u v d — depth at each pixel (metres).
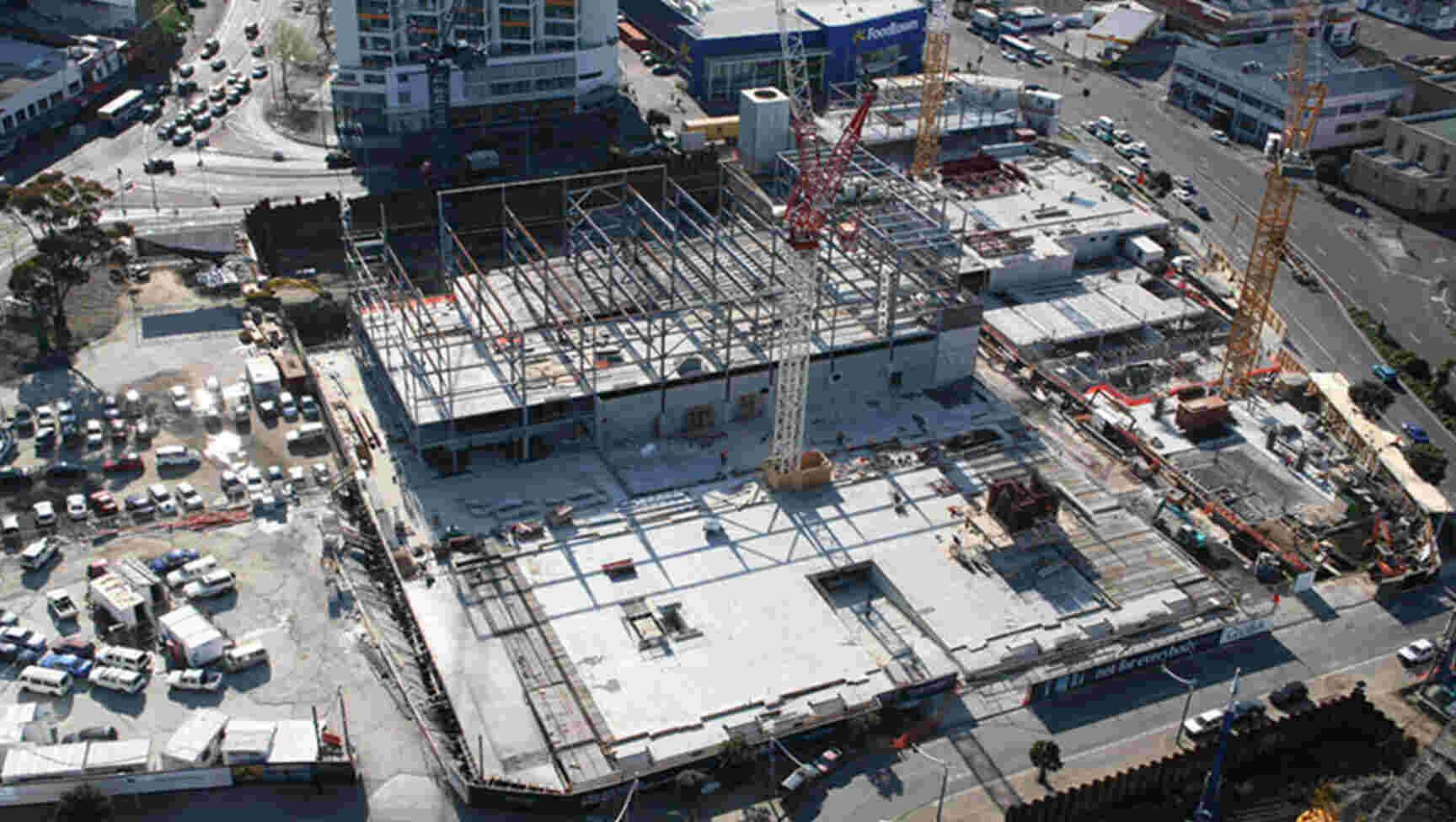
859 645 157.38
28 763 133.75
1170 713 152.25
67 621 155.88
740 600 163.38
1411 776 134.12
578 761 139.88
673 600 163.12
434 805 136.25
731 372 195.62
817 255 180.50
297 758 136.50
